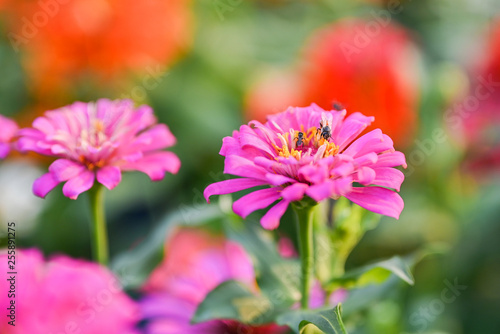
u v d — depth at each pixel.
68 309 0.38
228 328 0.43
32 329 0.37
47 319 0.37
